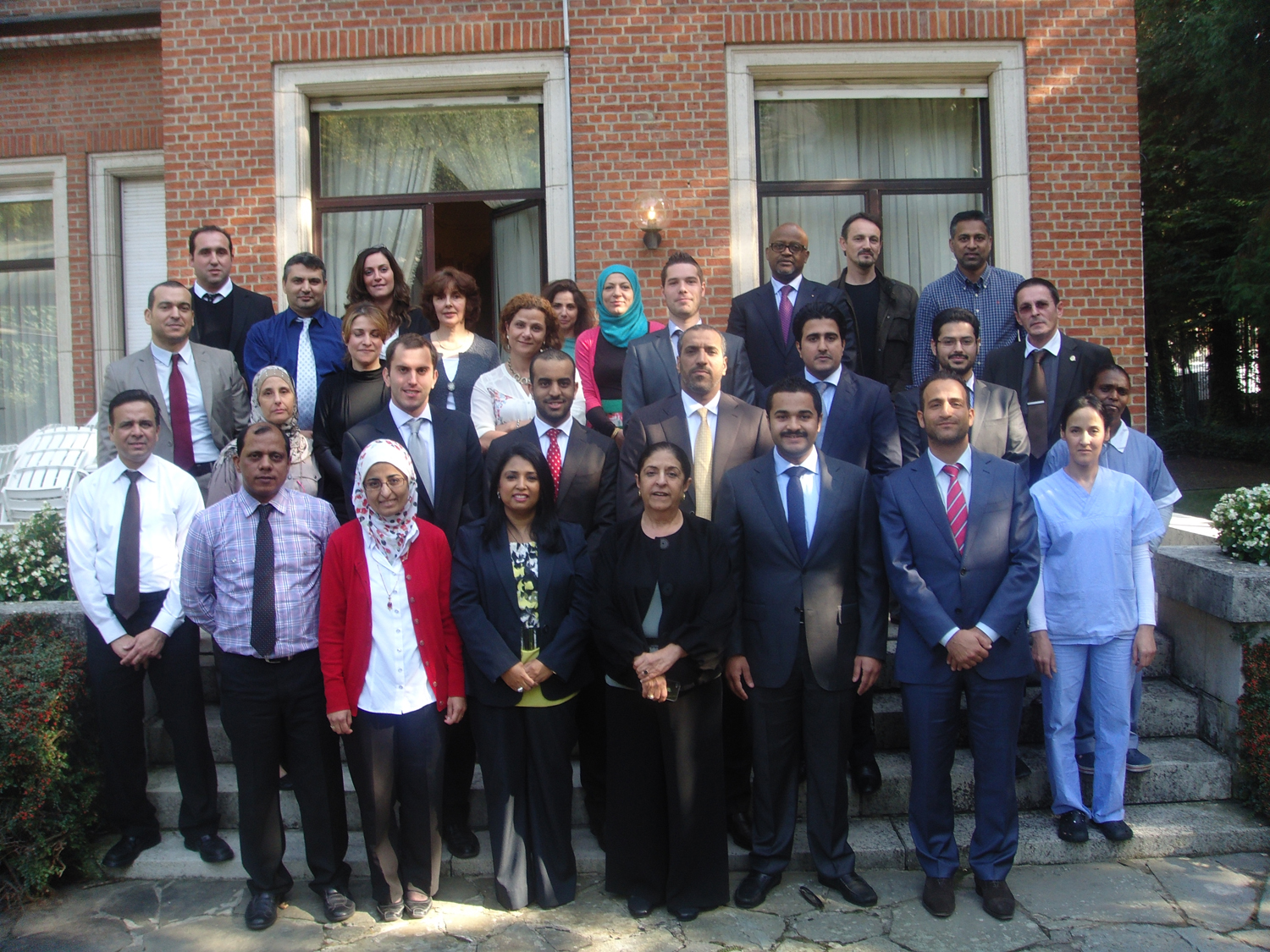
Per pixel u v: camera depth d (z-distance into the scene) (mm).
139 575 3648
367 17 6484
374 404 4117
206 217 6559
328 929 3275
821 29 6422
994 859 3328
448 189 6840
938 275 6836
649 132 6453
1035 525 3396
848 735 3432
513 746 3371
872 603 3441
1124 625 3639
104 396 4367
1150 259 15297
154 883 3623
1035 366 4398
